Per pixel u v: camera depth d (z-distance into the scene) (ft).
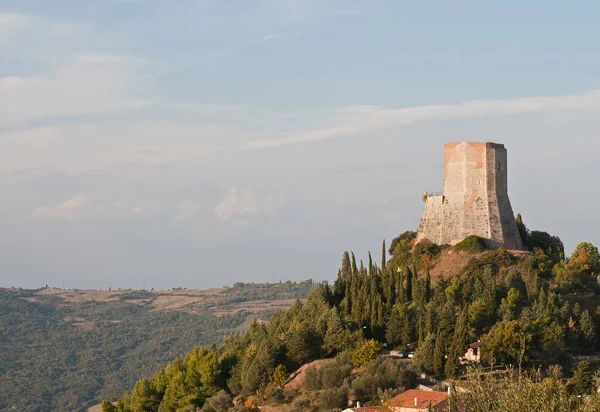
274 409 533.55
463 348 532.73
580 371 431.84
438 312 616.39
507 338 531.50
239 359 630.33
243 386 588.09
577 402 242.58
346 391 509.35
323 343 598.75
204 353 650.43
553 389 241.55
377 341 580.30
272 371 581.94
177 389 627.05
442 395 450.71
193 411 585.22
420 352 544.62
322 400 506.07
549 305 624.59
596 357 567.59
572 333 586.86
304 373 571.69
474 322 604.08
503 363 513.45
